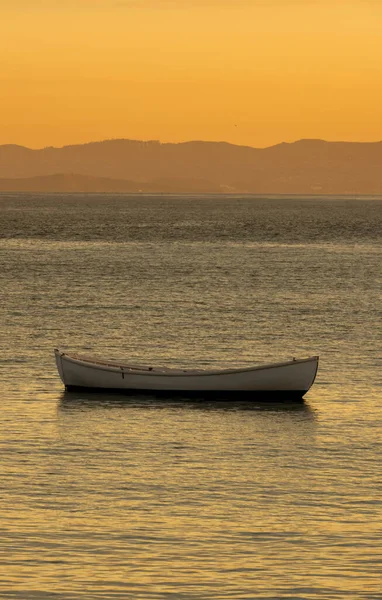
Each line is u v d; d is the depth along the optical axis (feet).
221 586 216.54
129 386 396.78
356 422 355.97
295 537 244.63
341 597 212.02
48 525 249.75
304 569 225.97
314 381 421.59
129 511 260.83
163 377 394.11
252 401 388.57
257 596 212.02
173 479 287.48
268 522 254.27
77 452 313.94
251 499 271.49
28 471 293.02
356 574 223.51
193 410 371.76
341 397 395.96
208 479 288.30
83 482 283.59
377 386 417.08
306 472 295.69
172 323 587.27
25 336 535.60
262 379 390.01
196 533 246.27
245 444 326.03
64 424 347.77
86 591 212.64
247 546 238.89
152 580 219.00
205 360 479.82
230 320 603.26
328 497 273.75
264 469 298.56
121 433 337.52
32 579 217.97
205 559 230.89
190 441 328.90
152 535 244.63
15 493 272.92
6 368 445.78
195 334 550.77
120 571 223.30
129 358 482.69
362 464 304.30
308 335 553.23
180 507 264.31
